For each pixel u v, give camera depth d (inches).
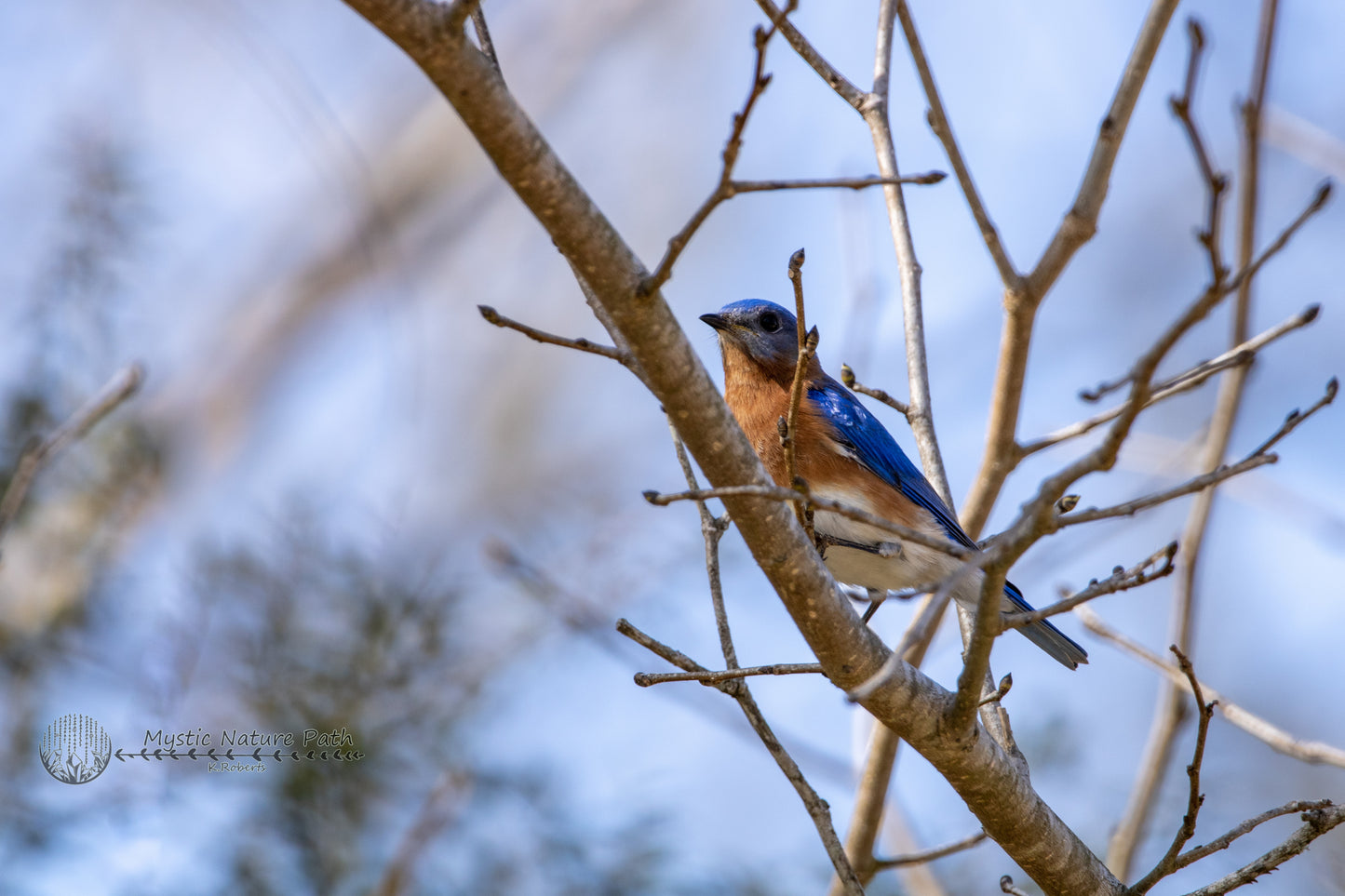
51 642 511.2
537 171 245.1
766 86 231.8
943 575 450.9
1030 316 304.8
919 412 409.1
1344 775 643.5
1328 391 255.9
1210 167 226.7
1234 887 301.3
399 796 476.1
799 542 287.3
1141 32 280.2
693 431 273.9
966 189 296.2
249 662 485.4
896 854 454.0
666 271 251.1
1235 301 470.3
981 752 307.4
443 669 510.6
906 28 285.3
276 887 443.8
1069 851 320.8
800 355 287.3
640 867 474.0
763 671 295.7
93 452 552.7
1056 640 458.0
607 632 529.0
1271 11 466.0
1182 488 251.8
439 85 237.9
